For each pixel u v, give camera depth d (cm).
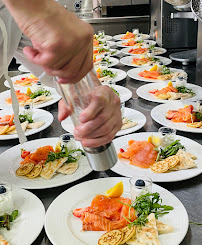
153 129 181
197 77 265
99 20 476
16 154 159
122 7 500
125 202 115
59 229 107
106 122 51
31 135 183
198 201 120
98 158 57
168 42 355
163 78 253
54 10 40
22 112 194
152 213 108
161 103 217
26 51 41
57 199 121
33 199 122
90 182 130
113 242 98
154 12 385
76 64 44
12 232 106
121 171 136
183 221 107
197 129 171
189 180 133
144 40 396
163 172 134
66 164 143
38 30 40
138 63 298
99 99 49
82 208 114
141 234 101
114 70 287
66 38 40
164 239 100
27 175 138
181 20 348
